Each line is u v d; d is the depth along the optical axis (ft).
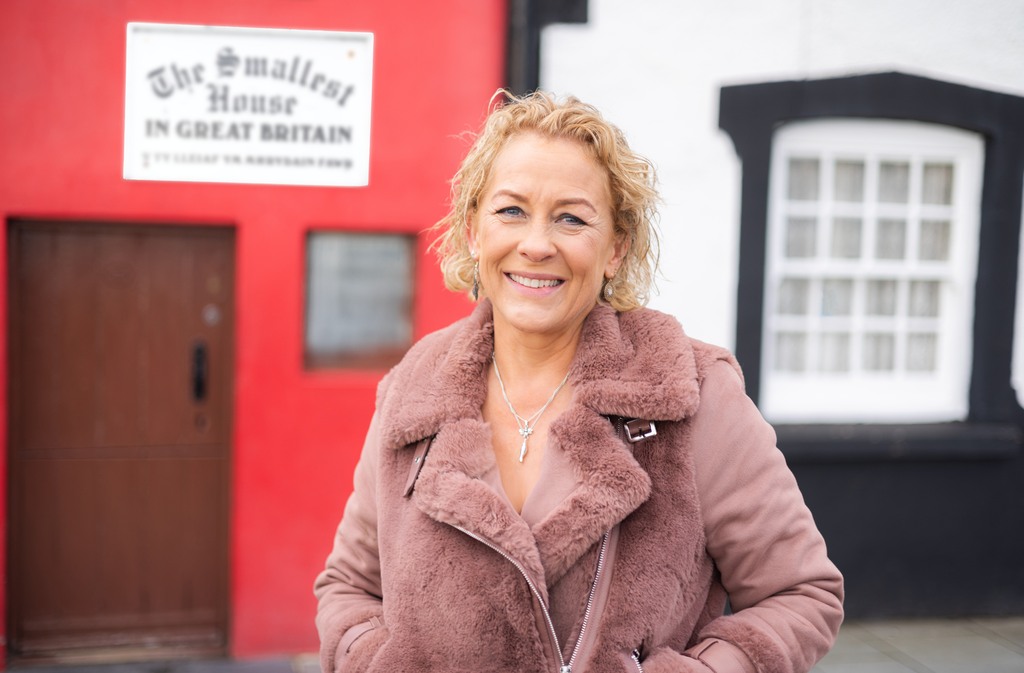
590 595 4.19
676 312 15.02
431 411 4.55
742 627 4.32
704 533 4.40
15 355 14.15
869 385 16.07
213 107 13.96
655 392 4.29
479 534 4.18
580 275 4.41
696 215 14.93
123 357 14.52
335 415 14.48
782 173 15.46
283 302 14.30
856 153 15.70
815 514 15.62
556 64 14.43
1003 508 16.07
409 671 4.32
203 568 14.94
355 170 14.32
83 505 14.61
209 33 13.85
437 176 14.44
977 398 16.08
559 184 4.37
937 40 15.26
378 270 14.87
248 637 14.60
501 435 4.63
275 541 14.51
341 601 5.09
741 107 14.85
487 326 4.79
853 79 15.08
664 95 14.71
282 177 14.19
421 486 4.37
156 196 13.94
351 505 5.23
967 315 16.14
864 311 16.08
